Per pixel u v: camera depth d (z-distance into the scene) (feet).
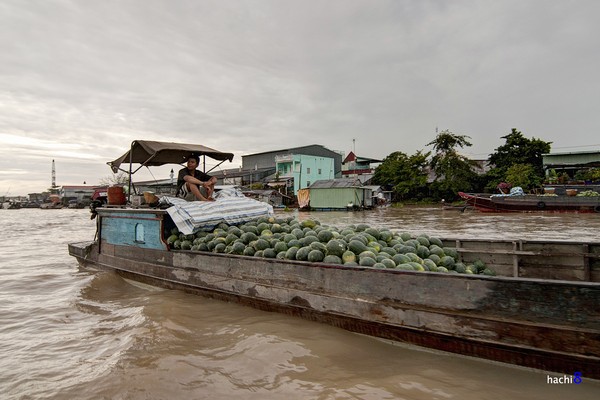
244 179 172.04
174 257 18.40
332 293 12.56
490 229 51.19
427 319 10.66
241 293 15.23
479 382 9.51
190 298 17.15
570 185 87.97
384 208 129.70
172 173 29.60
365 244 15.11
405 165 146.82
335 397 8.90
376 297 11.58
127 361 11.03
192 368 10.50
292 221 19.57
